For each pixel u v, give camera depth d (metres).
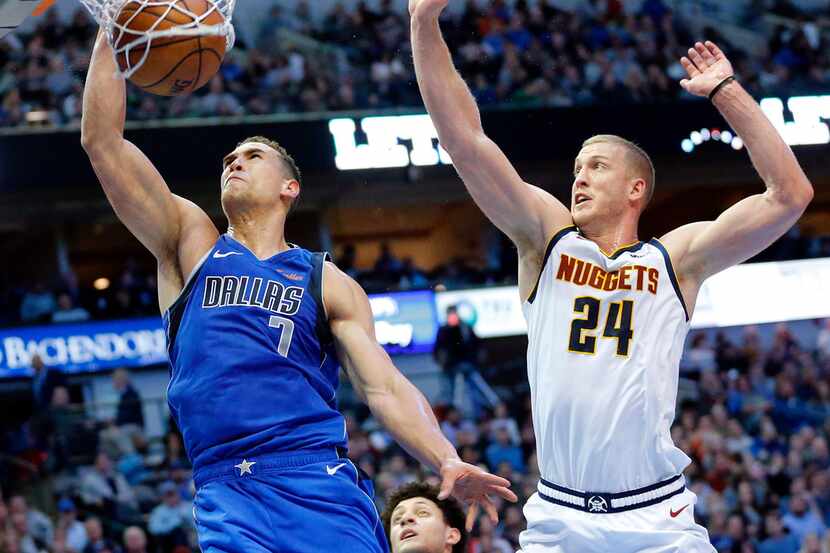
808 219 21.92
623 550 3.47
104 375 16.38
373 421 14.73
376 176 17.69
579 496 3.52
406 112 17.61
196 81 3.37
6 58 16.45
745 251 3.60
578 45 18.53
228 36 3.47
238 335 3.32
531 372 3.66
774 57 19.30
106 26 3.31
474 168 3.56
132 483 13.27
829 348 17.03
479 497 3.34
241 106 16.88
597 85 18.19
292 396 3.32
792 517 13.28
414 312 17.42
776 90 18.61
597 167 3.70
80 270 20.28
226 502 3.23
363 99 17.53
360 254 21.38
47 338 16.25
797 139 18.55
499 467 13.55
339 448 3.38
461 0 18.53
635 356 3.52
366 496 3.39
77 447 13.70
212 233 3.58
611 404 3.48
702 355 16.81
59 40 16.70
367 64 18.00
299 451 3.29
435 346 16.33
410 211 20.83
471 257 21.14
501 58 18.09
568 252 3.62
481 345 17.34
